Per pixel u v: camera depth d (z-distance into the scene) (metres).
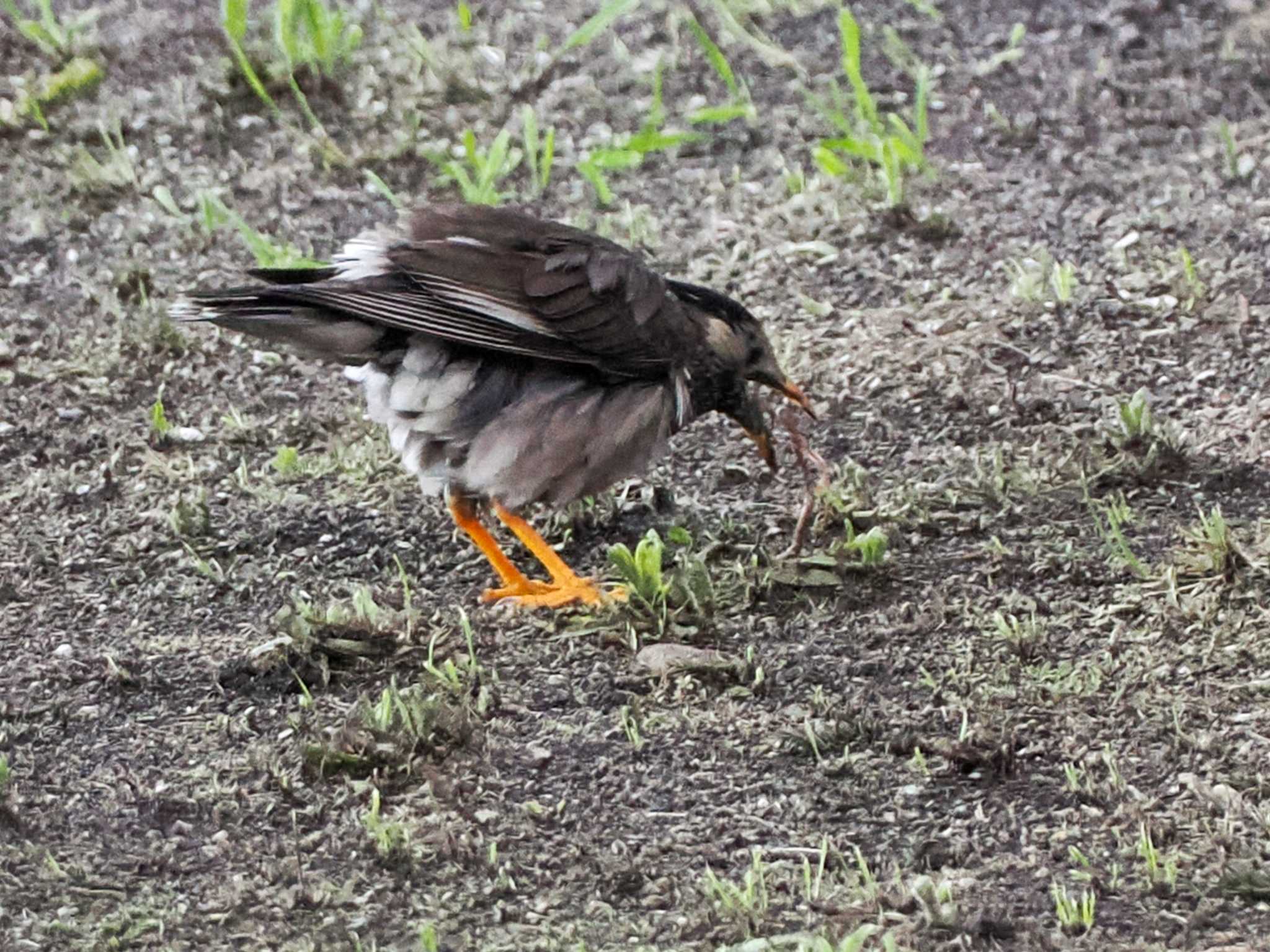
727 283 14.32
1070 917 8.23
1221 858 8.59
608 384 10.98
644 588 10.65
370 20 17.67
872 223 14.88
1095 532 11.32
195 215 15.16
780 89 16.70
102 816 9.13
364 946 8.23
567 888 8.59
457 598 11.06
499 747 9.62
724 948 8.05
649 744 9.62
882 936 8.14
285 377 13.43
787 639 10.48
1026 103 16.31
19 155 15.90
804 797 9.20
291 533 11.64
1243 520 11.34
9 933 8.27
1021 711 9.77
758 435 11.82
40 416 12.88
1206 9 17.31
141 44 17.25
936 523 11.48
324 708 9.97
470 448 10.80
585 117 16.39
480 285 10.46
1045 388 12.85
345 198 15.43
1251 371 12.85
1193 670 10.02
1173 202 14.90
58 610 10.88
